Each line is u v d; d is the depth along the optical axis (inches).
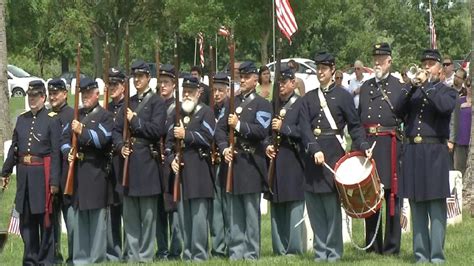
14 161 845.2
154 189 830.5
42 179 829.8
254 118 836.6
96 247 834.8
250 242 844.0
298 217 861.2
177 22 3870.6
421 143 788.6
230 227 848.3
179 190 837.8
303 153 831.1
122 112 837.2
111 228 872.9
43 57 5036.9
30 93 837.2
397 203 860.6
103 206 833.5
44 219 832.9
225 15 3400.6
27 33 3582.7
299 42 4498.0
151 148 831.7
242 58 4227.4
